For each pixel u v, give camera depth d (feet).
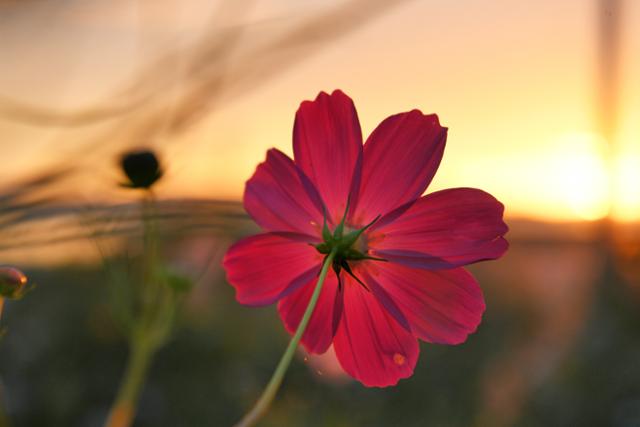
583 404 3.76
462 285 0.80
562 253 4.35
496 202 0.79
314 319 0.82
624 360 3.94
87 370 3.27
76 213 0.75
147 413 3.33
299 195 0.81
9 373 3.13
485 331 4.54
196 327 3.67
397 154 0.81
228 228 0.80
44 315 3.26
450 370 4.02
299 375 3.58
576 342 4.14
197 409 3.41
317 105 0.81
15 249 0.72
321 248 0.79
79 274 2.94
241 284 0.79
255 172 0.81
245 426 0.65
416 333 0.80
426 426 3.57
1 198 0.74
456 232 0.79
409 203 0.80
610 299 4.25
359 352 0.82
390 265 0.81
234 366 3.61
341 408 3.48
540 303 4.80
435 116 0.81
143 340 1.37
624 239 4.19
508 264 5.09
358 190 0.81
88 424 3.08
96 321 3.27
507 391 3.93
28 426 3.01
